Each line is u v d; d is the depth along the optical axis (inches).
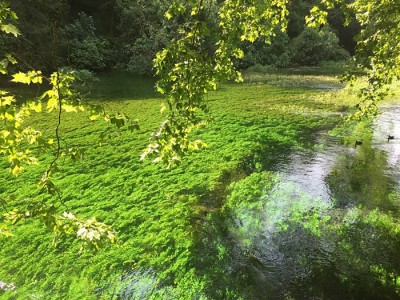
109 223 313.9
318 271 263.6
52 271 254.5
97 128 587.5
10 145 121.1
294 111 754.2
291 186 401.1
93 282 246.1
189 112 172.1
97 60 1301.7
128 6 1358.3
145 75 1298.0
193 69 166.1
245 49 1697.8
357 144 543.8
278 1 241.9
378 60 275.0
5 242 283.0
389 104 810.2
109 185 388.2
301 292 247.0
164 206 347.3
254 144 531.5
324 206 354.9
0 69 109.5
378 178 421.7
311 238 303.1
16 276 248.7
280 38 1797.5
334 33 1980.8
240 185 398.3
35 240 287.0
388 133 599.2
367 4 257.6
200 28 172.4
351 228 315.3
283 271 265.7
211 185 395.5
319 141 560.7
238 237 305.1
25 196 352.8
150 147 163.9
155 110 722.8
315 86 1120.8
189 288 244.4
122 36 1438.2
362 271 262.5
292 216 338.0
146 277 252.8
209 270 263.1
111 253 275.7
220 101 839.7
